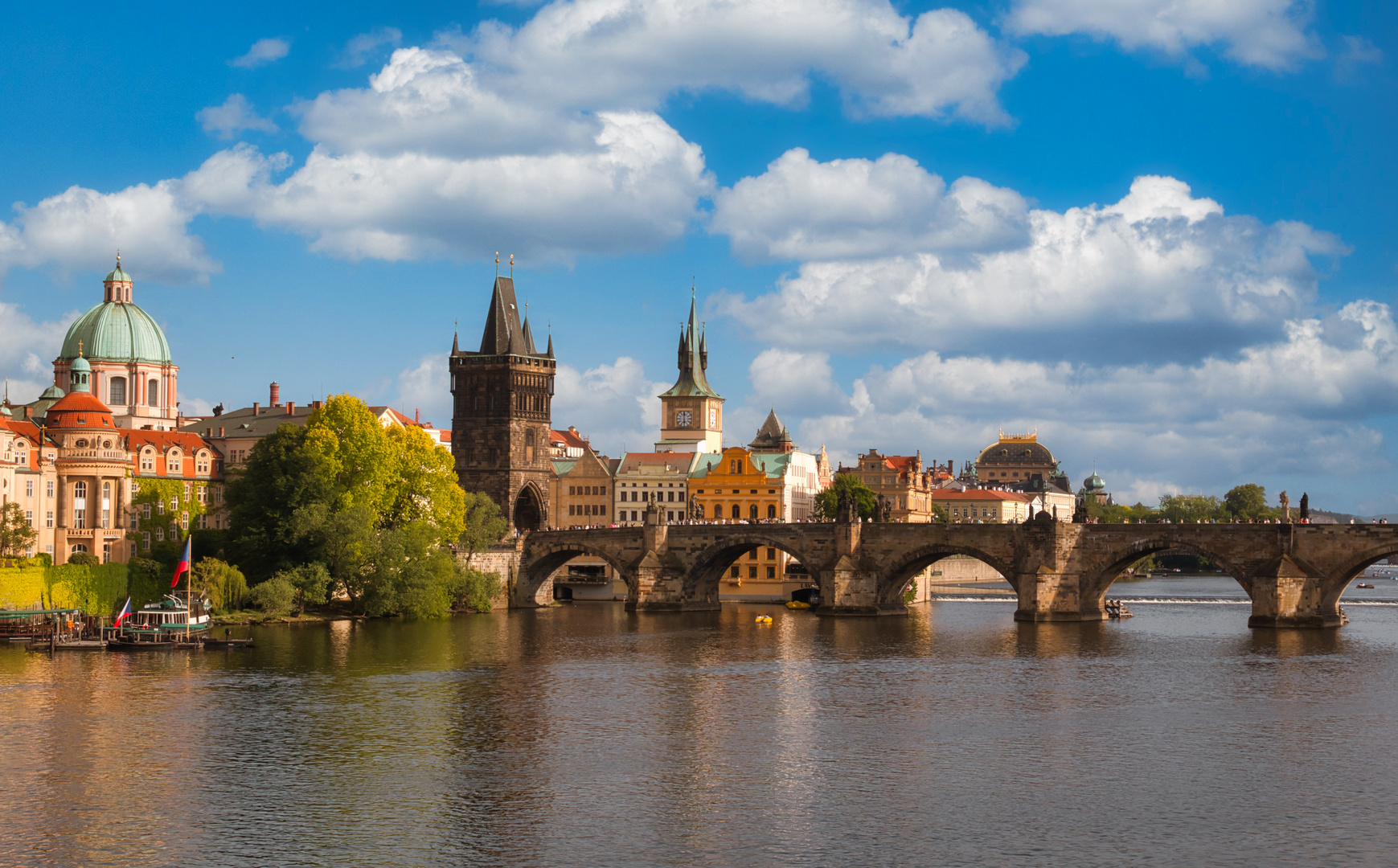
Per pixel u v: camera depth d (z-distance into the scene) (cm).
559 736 12000
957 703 13600
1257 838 9119
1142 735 12069
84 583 18750
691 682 14938
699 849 8881
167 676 14862
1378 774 10712
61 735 11862
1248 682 14900
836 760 11175
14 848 8850
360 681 14750
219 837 9075
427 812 9631
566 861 8656
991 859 8712
